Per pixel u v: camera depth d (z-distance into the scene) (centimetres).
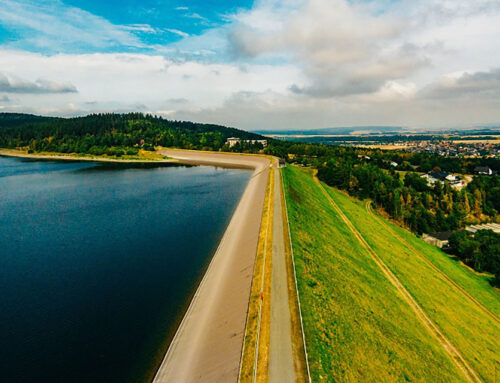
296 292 3206
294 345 2467
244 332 2797
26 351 2906
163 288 4088
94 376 2638
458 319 4362
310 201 8088
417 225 9175
